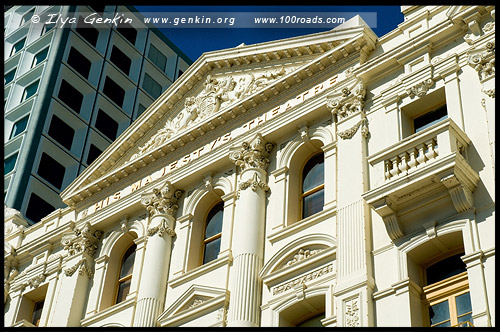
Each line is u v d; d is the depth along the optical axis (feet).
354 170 81.10
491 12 81.25
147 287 90.89
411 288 69.92
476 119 76.43
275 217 86.12
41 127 175.73
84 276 100.53
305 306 77.41
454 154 70.90
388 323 68.85
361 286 71.82
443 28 84.23
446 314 68.44
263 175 90.43
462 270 70.49
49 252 109.29
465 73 80.43
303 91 93.35
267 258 83.82
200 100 103.65
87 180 109.50
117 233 101.40
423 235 71.92
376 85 87.40
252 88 98.84
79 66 191.42
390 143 80.94
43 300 107.34
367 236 75.46
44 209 168.86
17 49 203.21
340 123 86.63
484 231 68.85
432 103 82.02
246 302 80.48
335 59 91.91
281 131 91.81
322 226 81.25
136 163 104.06
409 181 72.64
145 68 206.69
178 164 100.78
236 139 94.79
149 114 107.04
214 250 91.71
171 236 95.30
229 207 91.09
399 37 90.12
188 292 87.66
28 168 169.27
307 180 88.94
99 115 188.55
